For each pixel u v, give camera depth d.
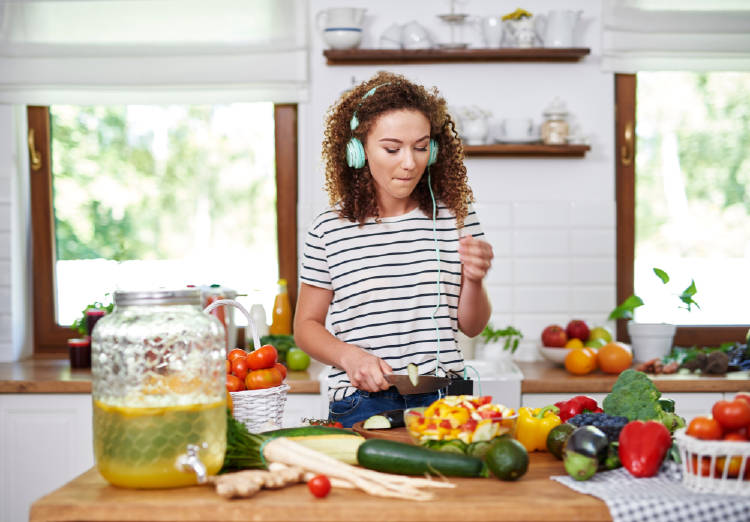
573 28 3.34
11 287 3.54
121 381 1.32
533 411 1.65
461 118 3.36
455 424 1.47
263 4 3.43
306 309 1.93
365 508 1.26
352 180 1.89
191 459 1.32
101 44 3.47
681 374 3.02
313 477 1.36
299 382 2.92
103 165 3.70
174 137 3.66
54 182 3.70
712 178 3.58
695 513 1.24
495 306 3.47
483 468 1.39
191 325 1.35
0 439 3.02
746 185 3.57
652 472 1.39
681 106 3.56
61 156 3.69
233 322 3.21
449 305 1.88
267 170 3.63
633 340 3.26
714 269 3.57
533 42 3.35
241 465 1.47
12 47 3.47
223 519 1.26
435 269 1.85
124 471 1.32
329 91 3.46
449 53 3.30
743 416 1.32
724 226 3.58
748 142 3.56
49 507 1.27
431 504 1.26
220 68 3.46
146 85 3.48
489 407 1.50
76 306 3.72
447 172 1.91
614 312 3.26
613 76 3.45
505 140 3.34
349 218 1.88
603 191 3.46
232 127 3.63
